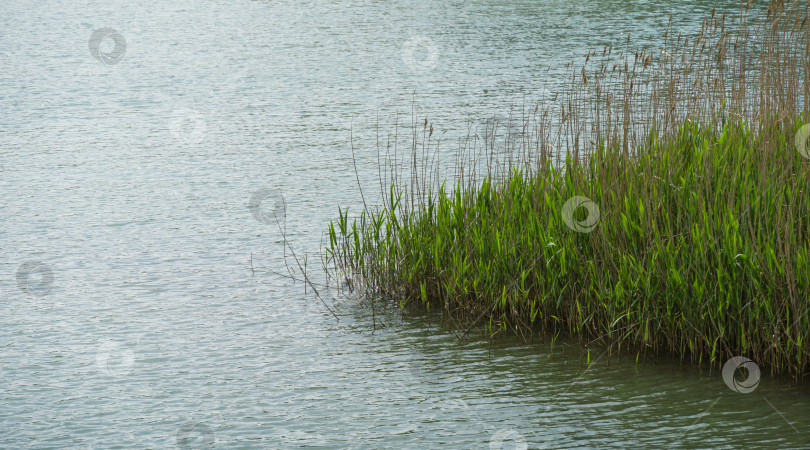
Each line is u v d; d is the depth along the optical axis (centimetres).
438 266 1084
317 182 1609
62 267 1227
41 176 1692
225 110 2250
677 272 888
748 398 834
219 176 1675
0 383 900
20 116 2214
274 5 4228
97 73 2736
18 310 1085
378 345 986
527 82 2380
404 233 1123
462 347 977
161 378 909
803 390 841
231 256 1262
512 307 1019
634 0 3903
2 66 2842
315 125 2064
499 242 1027
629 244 948
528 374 904
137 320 1055
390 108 2202
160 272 1205
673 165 987
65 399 866
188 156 1823
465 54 2848
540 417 812
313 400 858
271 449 764
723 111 1123
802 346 845
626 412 817
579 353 950
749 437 766
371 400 855
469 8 3897
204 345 988
